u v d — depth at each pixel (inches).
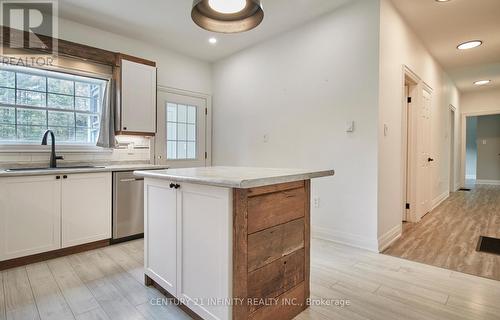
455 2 115.0
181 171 75.2
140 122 138.4
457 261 98.0
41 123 121.3
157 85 159.9
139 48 151.9
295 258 66.7
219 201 56.1
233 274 54.5
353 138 114.0
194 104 179.2
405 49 131.4
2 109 111.3
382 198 111.0
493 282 82.0
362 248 111.1
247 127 163.6
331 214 121.5
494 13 123.6
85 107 133.7
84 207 108.9
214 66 186.9
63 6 115.2
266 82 151.3
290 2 113.7
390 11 114.5
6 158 110.0
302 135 133.6
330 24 121.3
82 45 123.1
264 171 71.6
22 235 94.6
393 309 68.5
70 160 127.0
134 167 124.3
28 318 65.1
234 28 73.9
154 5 115.1
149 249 79.8
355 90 113.0
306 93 131.3
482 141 332.5
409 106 153.2
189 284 64.9
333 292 76.9
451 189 255.8
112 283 82.6
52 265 95.7
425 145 166.2
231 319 54.8
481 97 274.8
